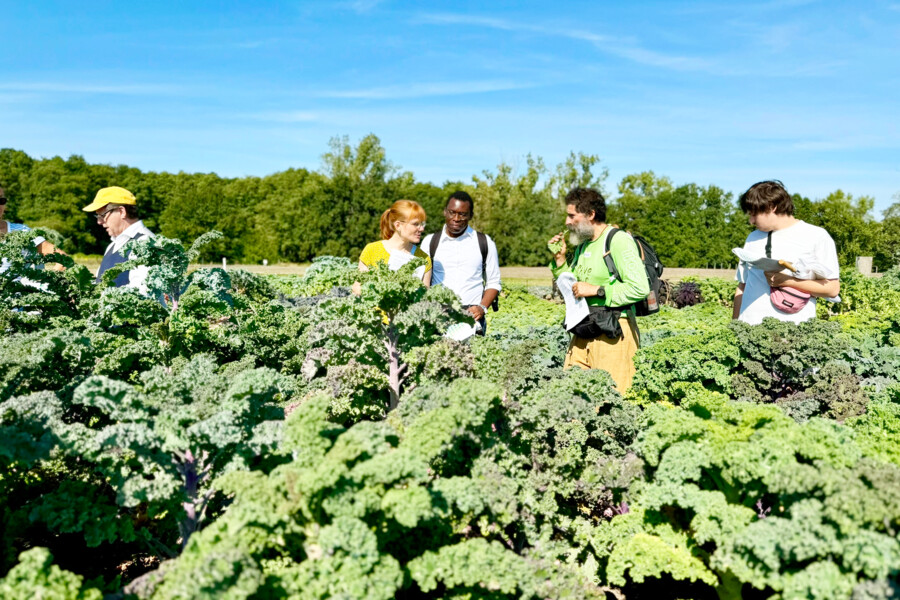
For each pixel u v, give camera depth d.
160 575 2.81
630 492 3.78
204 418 3.47
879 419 4.20
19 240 5.86
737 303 6.43
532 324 15.28
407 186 71.62
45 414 3.46
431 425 3.33
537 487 3.77
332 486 2.86
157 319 5.49
